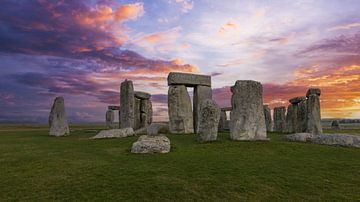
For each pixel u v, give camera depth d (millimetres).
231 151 15859
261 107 20219
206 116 19297
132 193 9086
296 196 9016
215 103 19625
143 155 14828
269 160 13688
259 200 8711
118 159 13852
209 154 15055
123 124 30484
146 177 10609
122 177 10625
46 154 15547
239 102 19906
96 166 12383
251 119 19719
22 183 10086
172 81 28031
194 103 29641
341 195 9086
